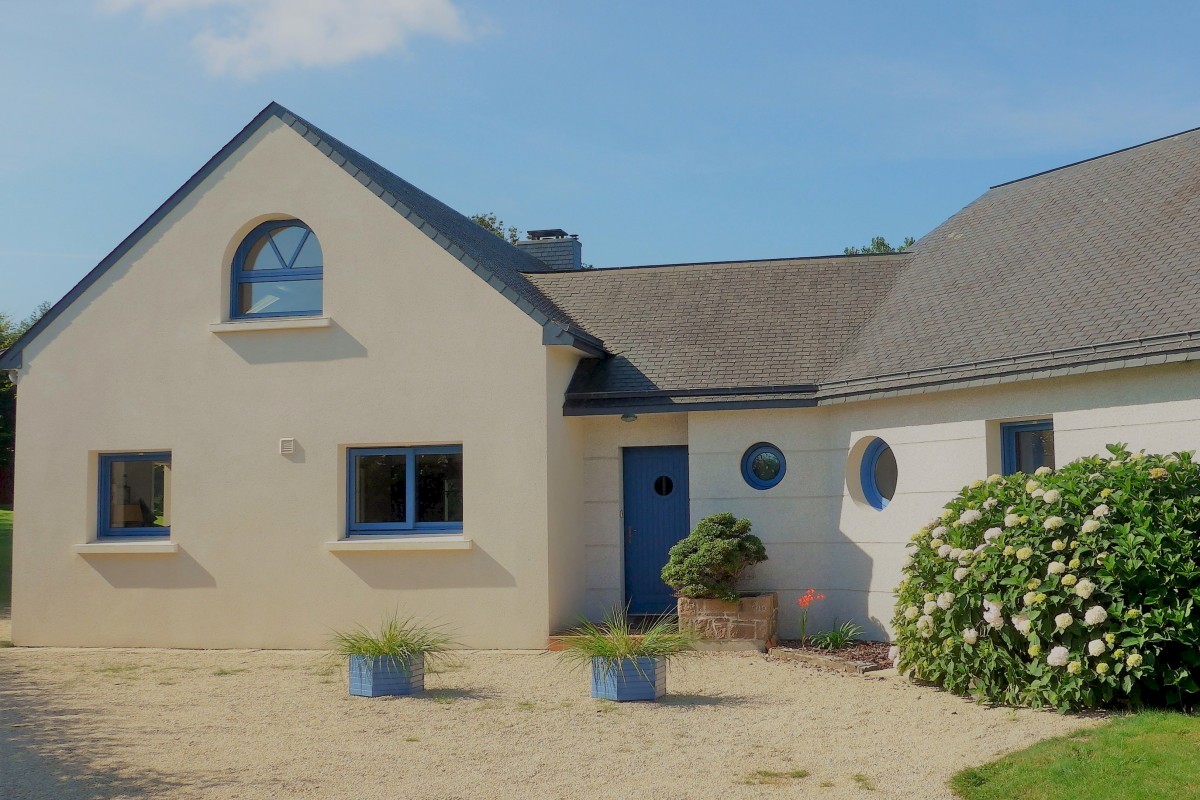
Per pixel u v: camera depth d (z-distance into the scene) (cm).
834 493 1576
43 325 1709
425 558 1568
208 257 1672
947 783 832
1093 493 1057
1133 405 1214
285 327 1630
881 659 1368
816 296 1791
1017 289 1498
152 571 1647
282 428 1625
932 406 1439
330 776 880
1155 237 1399
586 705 1138
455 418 1576
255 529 1620
